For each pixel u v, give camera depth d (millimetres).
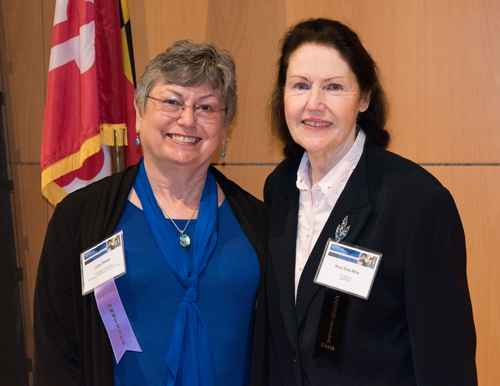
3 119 2721
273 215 1499
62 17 2182
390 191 1223
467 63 2145
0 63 2707
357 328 1176
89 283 1329
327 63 1249
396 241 1172
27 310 2828
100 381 1305
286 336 1338
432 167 2227
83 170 2293
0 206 2715
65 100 2188
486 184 2172
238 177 2488
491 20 2105
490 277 2201
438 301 1123
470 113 2160
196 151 1405
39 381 1342
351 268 1193
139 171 1524
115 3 2217
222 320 1391
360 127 1424
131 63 2322
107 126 2184
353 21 2260
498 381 2217
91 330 1349
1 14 2686
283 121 1546
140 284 1340
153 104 1378
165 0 2477
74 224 1420
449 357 1112
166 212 1473
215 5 2426
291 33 1367
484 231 2193
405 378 1188
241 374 1423
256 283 1448
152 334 1331
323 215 1346
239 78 2424
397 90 2230
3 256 2738
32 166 2730
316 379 1213
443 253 1129
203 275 1395
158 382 1315
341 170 1325
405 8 2191
